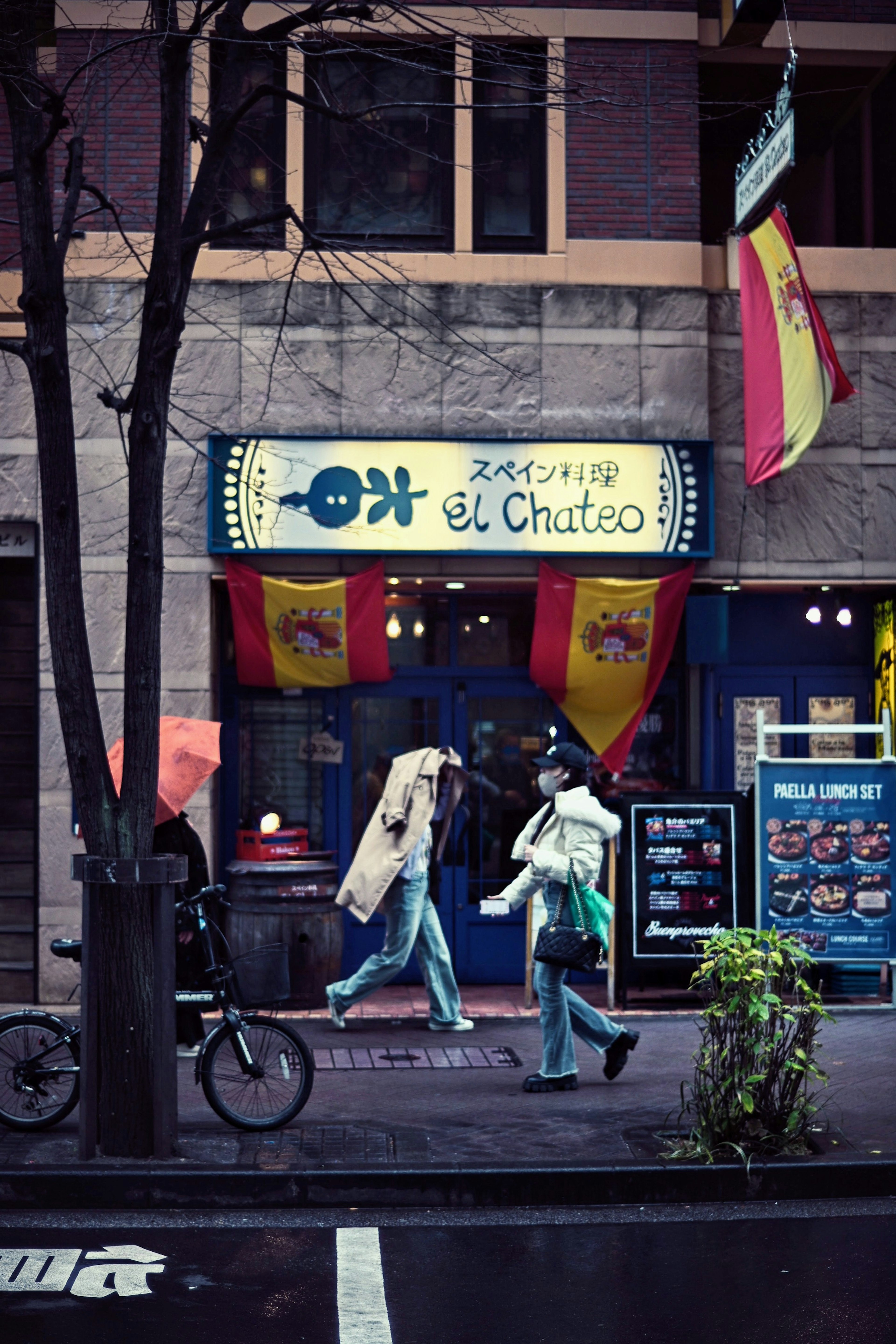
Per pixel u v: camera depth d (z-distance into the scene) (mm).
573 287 11305
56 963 10836
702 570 11375
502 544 11148
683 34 11477
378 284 11234
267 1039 7414
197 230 7383
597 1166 6559
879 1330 4867
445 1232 6105
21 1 7363
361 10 7703
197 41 8773
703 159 13500
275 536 11031
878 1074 8562
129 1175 6445
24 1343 4746
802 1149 6863
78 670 6965
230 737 11695
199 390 11094
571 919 8211
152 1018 6809
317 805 11797
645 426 11320
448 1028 9984
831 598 12180
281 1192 6461
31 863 11141
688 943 10516
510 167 11594
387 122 11539
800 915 10555
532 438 11172
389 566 11250
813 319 10391
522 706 11945
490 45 8914
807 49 11844
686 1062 8984
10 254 11078
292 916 10430
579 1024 8289
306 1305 5164
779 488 11445
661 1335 4859
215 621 11352
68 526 6977
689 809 10602
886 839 10617
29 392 11062
